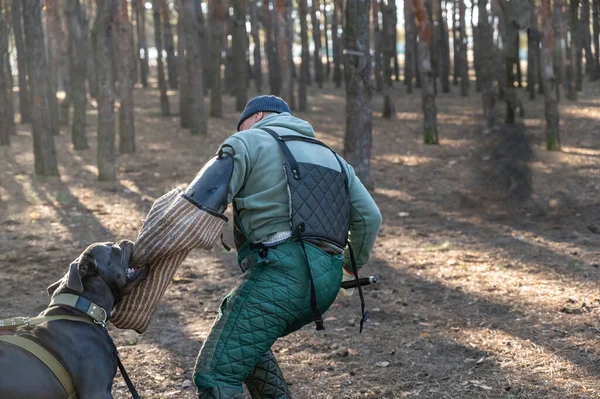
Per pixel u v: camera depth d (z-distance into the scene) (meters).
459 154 15.70
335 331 5.61
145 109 25.80
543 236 8.74
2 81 17.66
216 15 22.75
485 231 9.20
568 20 26.00
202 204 2.91
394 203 11.23
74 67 17.16
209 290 6.80
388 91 22.80
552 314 5.77
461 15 28.48
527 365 4.75
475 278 7.00
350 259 3.50
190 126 20.59
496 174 10.94
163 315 6.08
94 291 3.06
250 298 2.96
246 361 2.95
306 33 24.56
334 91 31.67
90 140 18.75
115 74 25.83
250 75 34.72
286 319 3.00
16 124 22.20
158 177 13.66
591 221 9.38
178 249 2.94
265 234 3.03
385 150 16.69
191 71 19.41
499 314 5.88
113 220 10.07
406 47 29.94
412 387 4.51
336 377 4.70
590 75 31.84
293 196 3.00
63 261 7.94
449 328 5.59
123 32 16.17
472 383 4.49
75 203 11.20
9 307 6.32
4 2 23.19
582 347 5.01
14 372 2.71
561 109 21.98
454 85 34.22
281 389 3.36
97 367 2.98
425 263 7.66
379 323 5.79
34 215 10.27
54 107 19.58
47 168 13.48
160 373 4.80
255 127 3.26
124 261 3.12
